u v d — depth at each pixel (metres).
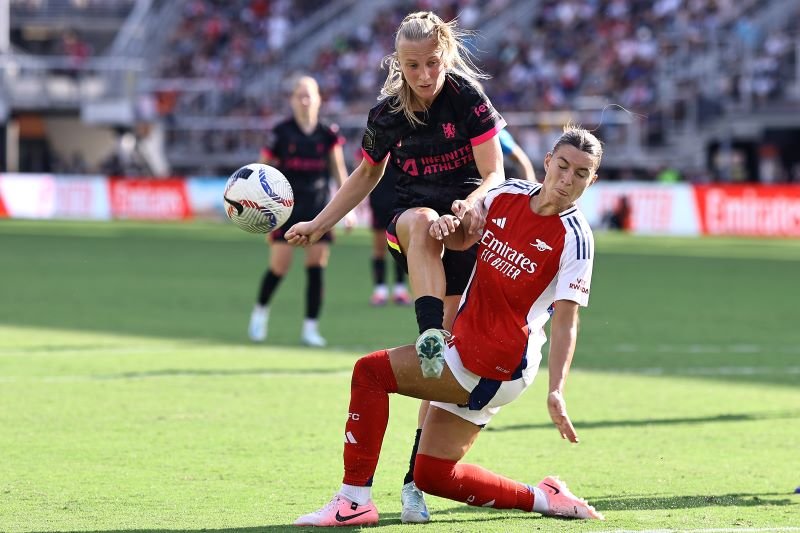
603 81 138.50
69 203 139.12
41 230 114.75
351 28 163.88
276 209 20.05
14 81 157.12
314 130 41.22
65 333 44.41
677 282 69.88
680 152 128.25
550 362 17.39
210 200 134.38
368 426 18.27
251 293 61.16
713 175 125.31
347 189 20.38
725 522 18.83
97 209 138.62
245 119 148.25
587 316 52.44
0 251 88.38
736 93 129.50
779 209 111.38
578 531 18.22
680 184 115.69
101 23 190.50
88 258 83.44
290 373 35.19
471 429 18.41
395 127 19.75
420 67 18.72
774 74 130.50
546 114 131.12
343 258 88.06
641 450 25.06
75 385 32.66
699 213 114.94
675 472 22.91
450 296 20.36
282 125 41.16
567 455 24.53
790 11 138.25
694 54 135.88
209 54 166.38
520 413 29.61
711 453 24.78
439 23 18.70
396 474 22.83
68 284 65.19
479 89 19.58
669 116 129.62
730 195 113.38
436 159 19.92
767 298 60.94
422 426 19.73
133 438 25.64
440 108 19.55
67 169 169.75
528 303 17.91
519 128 131.38
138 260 82.44
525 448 25.23
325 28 165.12
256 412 28.89
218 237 109.38
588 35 146.62
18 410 28.83
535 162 127.44
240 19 169.62
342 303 56.75
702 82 132.88
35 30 193.38
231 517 19.11
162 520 18.86
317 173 41.31
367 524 18.67
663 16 144.62
